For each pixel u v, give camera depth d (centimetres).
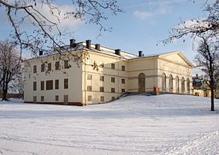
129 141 1589
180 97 6028
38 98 6625
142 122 2689
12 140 1611
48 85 6444
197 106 4978
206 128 2228
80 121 2709
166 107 4856
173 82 7038
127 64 6988
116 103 5888
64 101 6134
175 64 7156
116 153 1281
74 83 6000
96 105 5644
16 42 831
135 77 6869
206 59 4378
